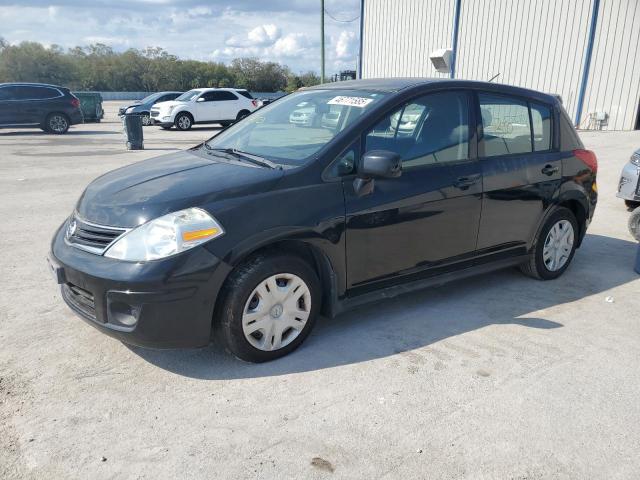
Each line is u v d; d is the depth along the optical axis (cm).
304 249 340
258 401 294
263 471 241
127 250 294
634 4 1822
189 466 244
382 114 365
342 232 341
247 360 326
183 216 298
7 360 331
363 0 2733
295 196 326
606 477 242
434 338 370
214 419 278
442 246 397
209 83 8300
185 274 291
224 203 309
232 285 309
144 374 318
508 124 438
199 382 311
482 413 286
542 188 451
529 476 242
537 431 272
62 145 1519
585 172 487
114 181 354
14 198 796
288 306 334
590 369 333
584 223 500
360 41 2794
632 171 641
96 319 306
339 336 371
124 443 258
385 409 288
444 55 2319
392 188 362
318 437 265
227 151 396
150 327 293
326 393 302
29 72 8044
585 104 1992
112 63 8456
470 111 411
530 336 376
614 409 292
